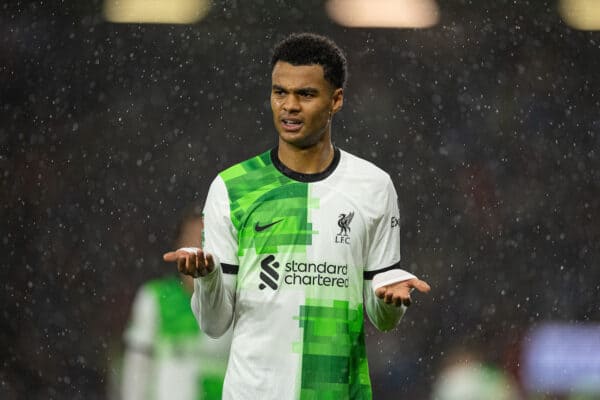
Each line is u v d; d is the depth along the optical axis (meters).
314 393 16.03
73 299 44.31
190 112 49.41
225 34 49.72
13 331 43.25
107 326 43.53
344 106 49.97
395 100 49.94
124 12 49.19
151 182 47.97
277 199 16.28
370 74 50.12
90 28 49.19
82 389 41.28
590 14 50.16
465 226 47.34
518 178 48.72
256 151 49.28
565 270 46.28
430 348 41.25
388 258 16.56
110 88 49.09
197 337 23.53
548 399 36.69
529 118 49.97
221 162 49.06
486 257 46.47
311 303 16.09
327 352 16.08
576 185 48.75
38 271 45.34
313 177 16.38
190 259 15.12
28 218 46.62
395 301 15.41
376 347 40.59
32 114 48.44
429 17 50.09
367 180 16.50
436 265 46.12
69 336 43.03
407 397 40.00
